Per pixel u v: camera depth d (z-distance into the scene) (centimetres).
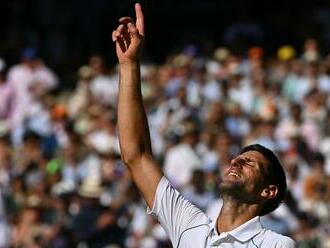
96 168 1912
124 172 1850
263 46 2886
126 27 775
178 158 1928
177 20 3197
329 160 1950
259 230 719
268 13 3088
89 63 2861
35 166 1942
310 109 2186
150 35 3189
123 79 768
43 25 3005
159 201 743
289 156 1902
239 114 2164
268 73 2431
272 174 729
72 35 3031
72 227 1711
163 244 1689
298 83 2356
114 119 2136
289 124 2078
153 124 2202
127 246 1722
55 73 2853
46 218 1730
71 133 2011
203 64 2520
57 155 2033
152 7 3188
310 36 2930
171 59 2673
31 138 2022
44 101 2352
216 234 722
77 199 1730
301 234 1638
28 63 2394
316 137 2081
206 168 1848
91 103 2362
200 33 3192
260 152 735
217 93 2322
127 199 1761
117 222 1720
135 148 759
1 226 1691
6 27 2991
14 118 2322
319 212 1741
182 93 2219
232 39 2825
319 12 3011
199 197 1730
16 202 1762
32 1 3027
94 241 1708
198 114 2184
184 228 731
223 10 3188
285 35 2942
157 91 2369
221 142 1922
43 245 1697
